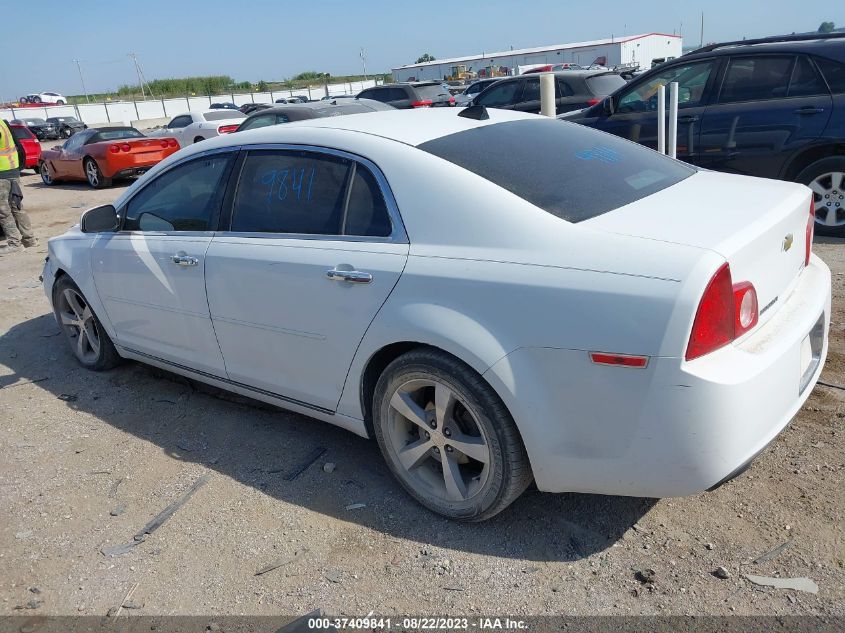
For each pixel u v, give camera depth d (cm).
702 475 232
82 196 1454
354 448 360
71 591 273
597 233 247
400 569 269
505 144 310
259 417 402
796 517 274
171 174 392
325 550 283
